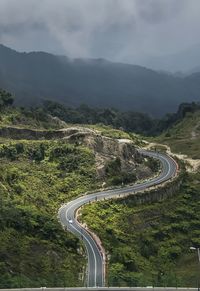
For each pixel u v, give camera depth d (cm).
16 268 12288
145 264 16375
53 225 15888
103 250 16012
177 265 17425
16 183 19262
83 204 19688
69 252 15238
